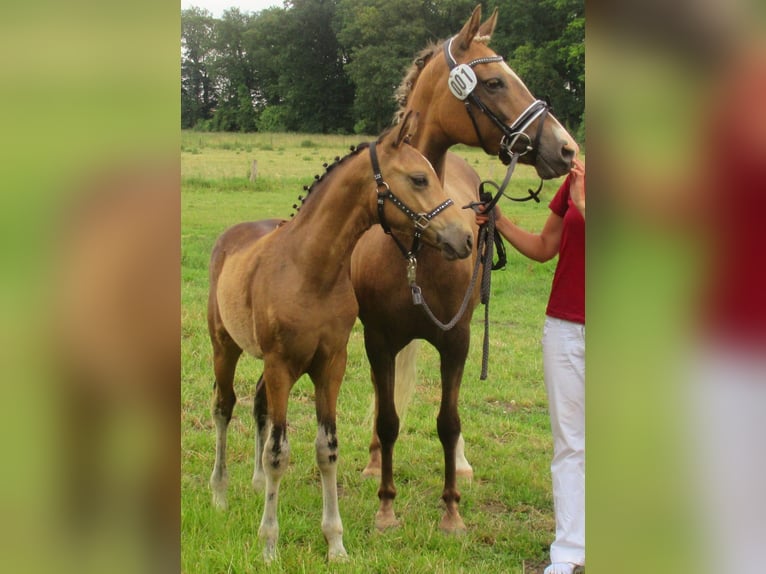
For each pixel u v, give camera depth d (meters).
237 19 39.31
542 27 27.56
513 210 14.20
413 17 30.36
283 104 38.12
